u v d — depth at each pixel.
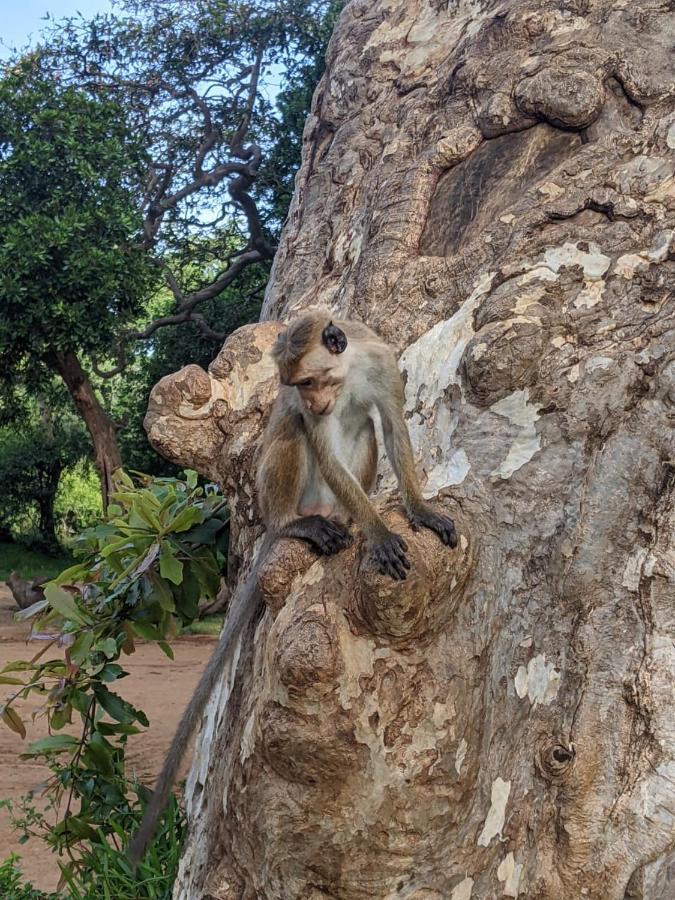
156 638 1.84
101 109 5.15
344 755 1.02
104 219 4.86
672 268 1.17
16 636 5.00
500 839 1.06
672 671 1.03
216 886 1.16
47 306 4.80
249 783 1.12
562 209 1.27
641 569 1.06
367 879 1.05
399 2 1.95
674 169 1.25
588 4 1.48
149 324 6.49
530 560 1.12
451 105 1.56
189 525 1.72
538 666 1.09
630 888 1.00
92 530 1.89
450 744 1.05
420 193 1.50
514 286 1.23
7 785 2.67
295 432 1.31
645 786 1.01
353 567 1.05
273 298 1.84
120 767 1.97
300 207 1.96
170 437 1.51
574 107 1.38
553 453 1.14
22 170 4.90
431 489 1.19
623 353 1.14
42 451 8.27
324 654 1.00
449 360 1.28
